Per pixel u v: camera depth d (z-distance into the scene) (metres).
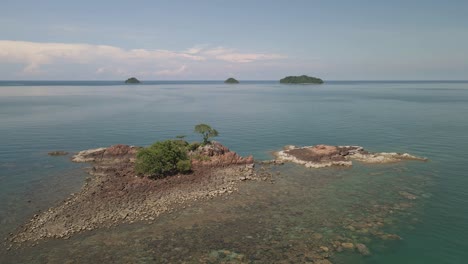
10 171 45.19
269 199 35.41
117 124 88.00
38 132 74.69
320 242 26.39
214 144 52.88
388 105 141.38
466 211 32.09
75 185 39.69
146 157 41.88
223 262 23.62
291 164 49.97
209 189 37.66
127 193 36.03
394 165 48.69
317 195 36.69
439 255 24.75
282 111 119.81
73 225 28.84
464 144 62.09
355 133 76.00
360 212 32.09
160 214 31.27
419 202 34.44
